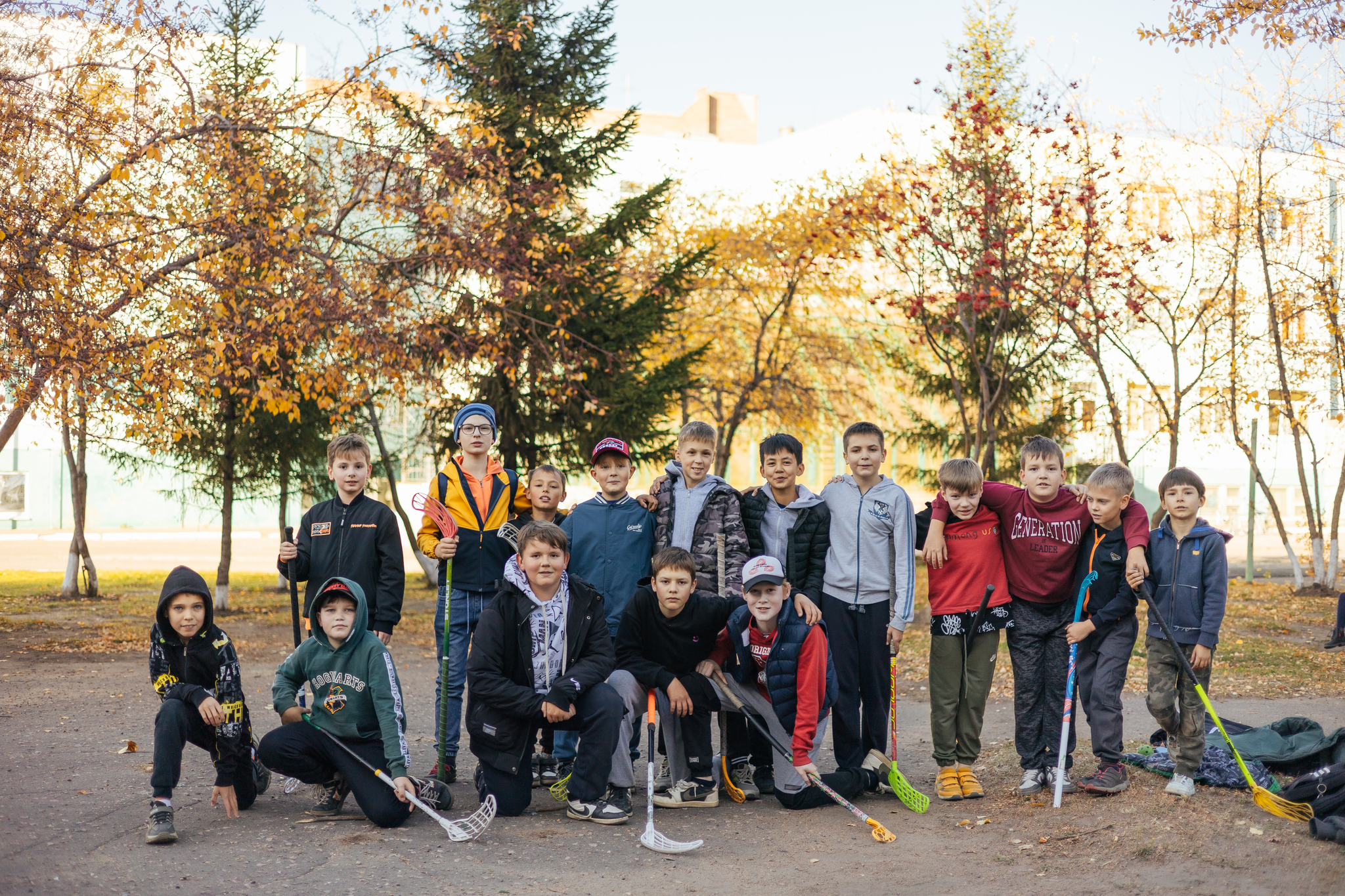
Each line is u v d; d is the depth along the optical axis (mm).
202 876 4188
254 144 12211
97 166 11750
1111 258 18641
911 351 21875
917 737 7180
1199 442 30578
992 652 5547
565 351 13758
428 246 12641
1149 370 28422
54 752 6309
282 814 5121
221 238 11453
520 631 5195
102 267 10852
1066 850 4582
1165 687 5297
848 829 4984
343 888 4102
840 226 17609
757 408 21500
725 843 4770
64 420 11594
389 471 17344
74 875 4145
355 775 4902
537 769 5906
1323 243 18922
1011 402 19797
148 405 11281
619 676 5359
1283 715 7688
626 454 5922
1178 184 20828
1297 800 5012
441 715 5590
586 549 5875
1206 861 4379
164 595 4781
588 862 4480
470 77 14742
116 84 11070
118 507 31375
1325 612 15180
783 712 5348
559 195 13844
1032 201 16156
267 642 11812
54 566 21906
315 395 12578
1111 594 5367
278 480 16125
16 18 10773
